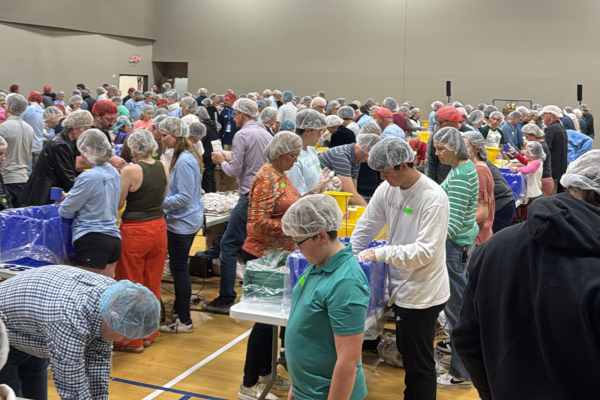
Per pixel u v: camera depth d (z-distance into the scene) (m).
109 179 3.43
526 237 1.48
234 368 3.75
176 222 4.18
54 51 17.06
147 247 3.78
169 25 20.34
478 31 17.08
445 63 17.52
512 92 16.91
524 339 1.46
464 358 1.66
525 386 1.44
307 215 1.94
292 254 2.70
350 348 1.91
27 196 4.10
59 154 4.06
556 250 1.39
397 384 3.60
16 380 2.18
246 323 4.58
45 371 2.41
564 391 1.37
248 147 4.60
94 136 3.36
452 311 3.40
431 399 2.83
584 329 1.30
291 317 2.08
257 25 19.42
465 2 17.14
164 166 3.86
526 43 16.64
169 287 5.38
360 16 18.27
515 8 16.64
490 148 7.28
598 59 16.00
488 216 3.73
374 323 2.75
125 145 3.95
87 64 18.14
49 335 1.87
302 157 4.02
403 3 17.77
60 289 1.93
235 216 4.69
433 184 2.67
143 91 20.53
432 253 2.61
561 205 1.41
